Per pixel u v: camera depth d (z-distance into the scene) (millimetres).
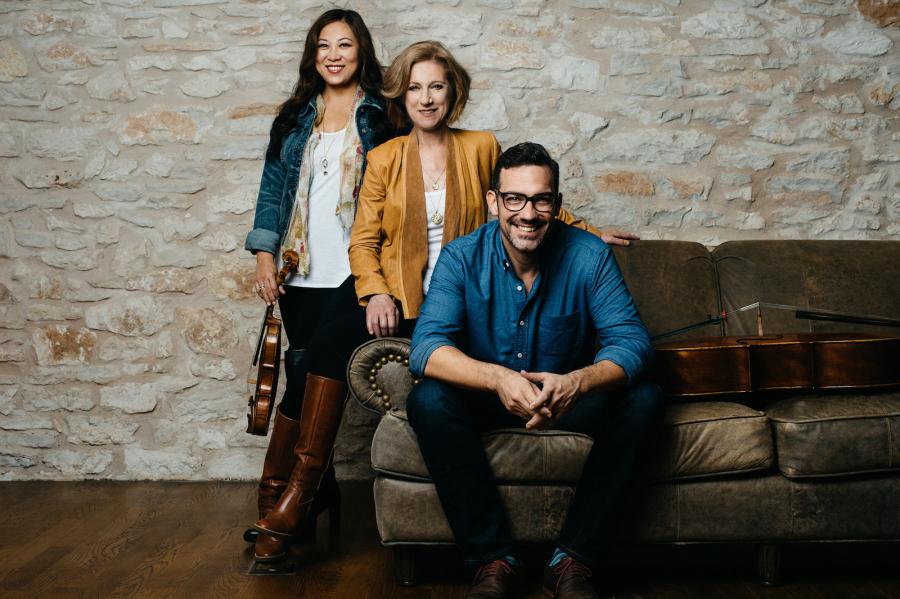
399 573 2260
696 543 2215
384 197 2551
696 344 2449
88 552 2545
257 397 2551
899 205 3428
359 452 3387
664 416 2189
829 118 3418
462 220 2498
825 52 3418
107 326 3410
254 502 3098
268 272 2746
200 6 3393
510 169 2076
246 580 2307
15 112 3408
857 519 2236
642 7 3404
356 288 2494
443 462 2096
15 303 3420
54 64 3406
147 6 3395
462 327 2221
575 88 3400
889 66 3416
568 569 2064
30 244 3412
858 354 2344
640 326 2184
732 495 2213
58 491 3273
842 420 2215
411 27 3395
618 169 3414
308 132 2783
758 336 2623
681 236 3420
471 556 2090
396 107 2730
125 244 3410
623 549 2570
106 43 3400
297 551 2551
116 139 3406
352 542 2633
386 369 2365
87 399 3428
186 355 3416
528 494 2182
